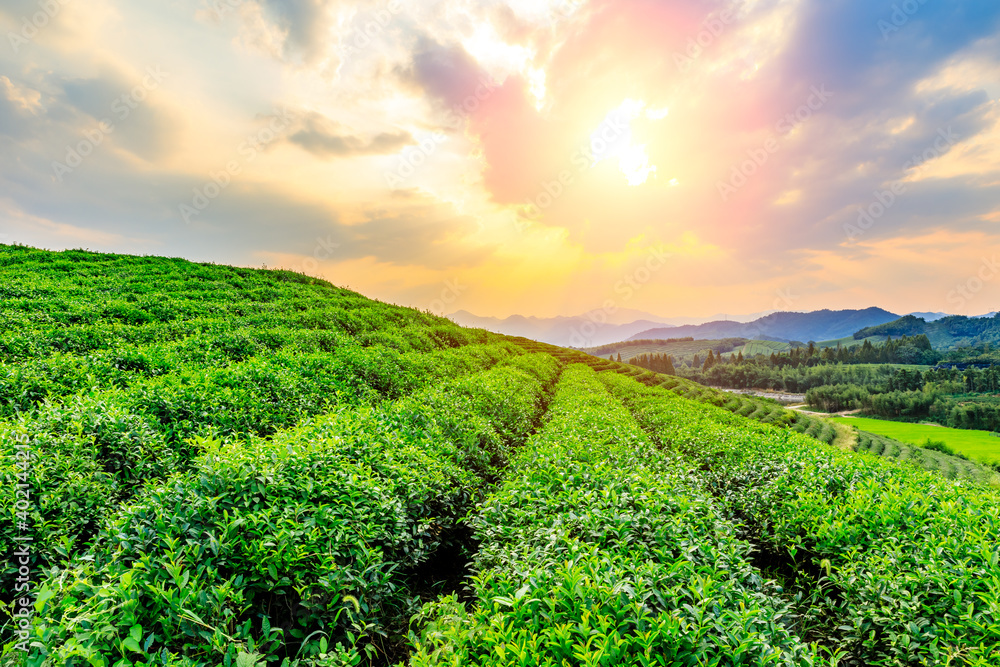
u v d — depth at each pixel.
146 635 3.19
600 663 3.03
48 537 4.51
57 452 5.62
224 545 3.92
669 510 5.50
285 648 4.07
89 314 15.59
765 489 7.88
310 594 3.99
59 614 3.32
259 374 10.38
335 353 15.47
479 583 4.39
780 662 3.23
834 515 6.26
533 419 14.51
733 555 4.70
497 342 38.38
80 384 8.84
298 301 24.42
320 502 4.98
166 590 3.47
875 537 5.66
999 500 6.67
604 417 12.65
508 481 6.85
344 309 25.91
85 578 3.49
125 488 5.90
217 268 30.70
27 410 7.65
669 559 4.51
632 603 3.49
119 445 6.30
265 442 6.06
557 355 59.38
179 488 4.49
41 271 23.20
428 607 4.30
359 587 4.27
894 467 8.55
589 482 6.41
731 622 3.42
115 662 2.87
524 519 5.49
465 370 20.06
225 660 3.13
